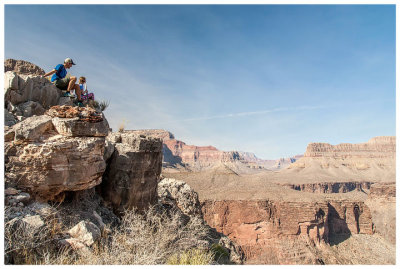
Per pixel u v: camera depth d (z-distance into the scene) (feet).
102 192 25.55
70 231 17.57
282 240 287.07
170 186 45.47
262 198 318.65
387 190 498.69
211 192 376.68
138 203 25.76
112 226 22.68
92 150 19.72
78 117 19.98
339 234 329.93
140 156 26.00
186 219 38.91
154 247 20.34
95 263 15.23
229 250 40.83
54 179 17.92
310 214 293.43
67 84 29.04
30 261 14.05
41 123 18.88
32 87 25.12
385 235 407.44
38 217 16.21
